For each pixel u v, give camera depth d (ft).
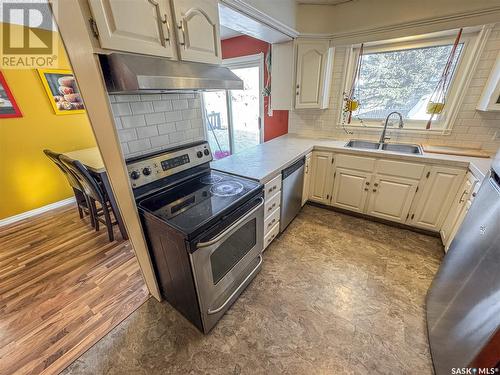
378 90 8.37
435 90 7.44
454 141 7.36
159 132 4.86
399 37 6.80
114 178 4.14
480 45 6.25
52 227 8.63
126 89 3.18
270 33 7.05
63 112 9.92
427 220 7.24
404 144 8.07
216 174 5.86
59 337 4.67
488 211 3.45
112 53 3.10
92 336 4.68
